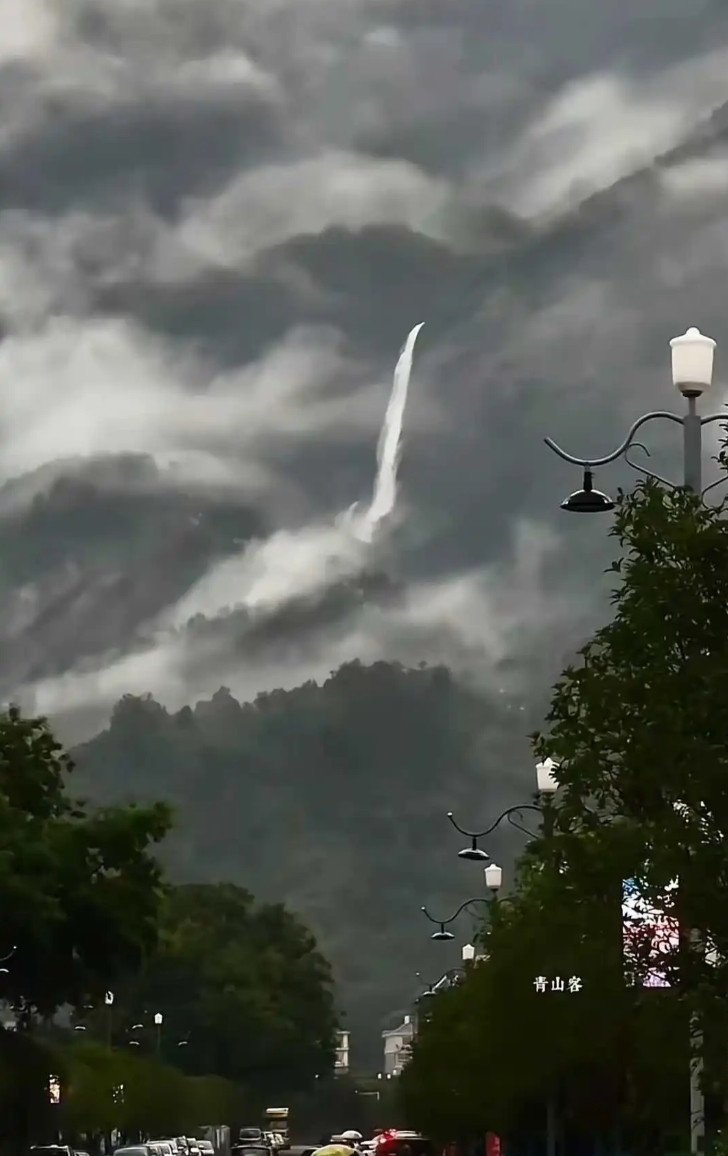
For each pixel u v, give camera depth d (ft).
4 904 469.98
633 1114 248.52
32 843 488.85
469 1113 435.94
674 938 155.94
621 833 134.10
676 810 133.59
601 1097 274.98
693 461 174.70
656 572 136.36
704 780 130.00
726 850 127.34
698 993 131.34
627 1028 214.07
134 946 503.61
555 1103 296.92
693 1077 187.32
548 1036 265.95
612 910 145.18
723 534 135.95
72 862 496.23
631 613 137.59
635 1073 240.73
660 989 152.35
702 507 140.36
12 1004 532.32
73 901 492.95
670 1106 235.20
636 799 137.08
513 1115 361.10
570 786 141.49
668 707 132.87
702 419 176.04
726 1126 149.69
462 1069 388.16
